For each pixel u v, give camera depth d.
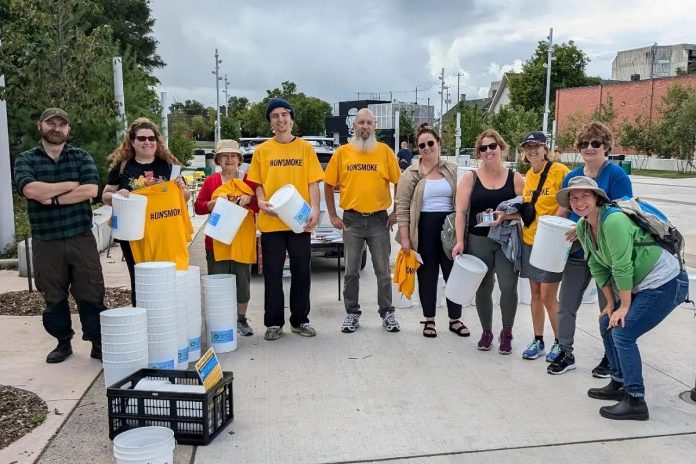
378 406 4.06
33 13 7.60
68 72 7.96
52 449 3.44
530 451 3.47
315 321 6.03
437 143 5.39
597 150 4.32
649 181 27.08
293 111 5.36
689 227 12.14
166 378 3.86
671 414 3.94
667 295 3.72
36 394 4.17
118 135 11.34
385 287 5.66
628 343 3.81
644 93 39.88
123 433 3.23
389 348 5.22
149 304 4.19
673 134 32.94
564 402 4.13
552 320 4.84
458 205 5.05
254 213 5.43
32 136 11.32
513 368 4.77
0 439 3.53
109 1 28.19
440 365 4.82
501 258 4.97
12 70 7.52
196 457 3.39
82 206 4.71
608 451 3.47
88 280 4.75
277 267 5.36
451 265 5.48
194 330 4.84
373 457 3.40
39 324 5.73
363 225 5.53
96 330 4.78
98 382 4.39
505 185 5.00
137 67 15.66
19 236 9.22
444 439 3.61
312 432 3.69
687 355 5.03
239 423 3.81
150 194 4.77
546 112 37.53
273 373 4.64
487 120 44.78
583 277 4.52
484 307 5.12
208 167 20.25
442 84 56.41
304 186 5.36
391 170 5.55
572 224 4.43
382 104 50.34
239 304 5.54
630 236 3.69
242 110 62.22
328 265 8.97
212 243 5.45
